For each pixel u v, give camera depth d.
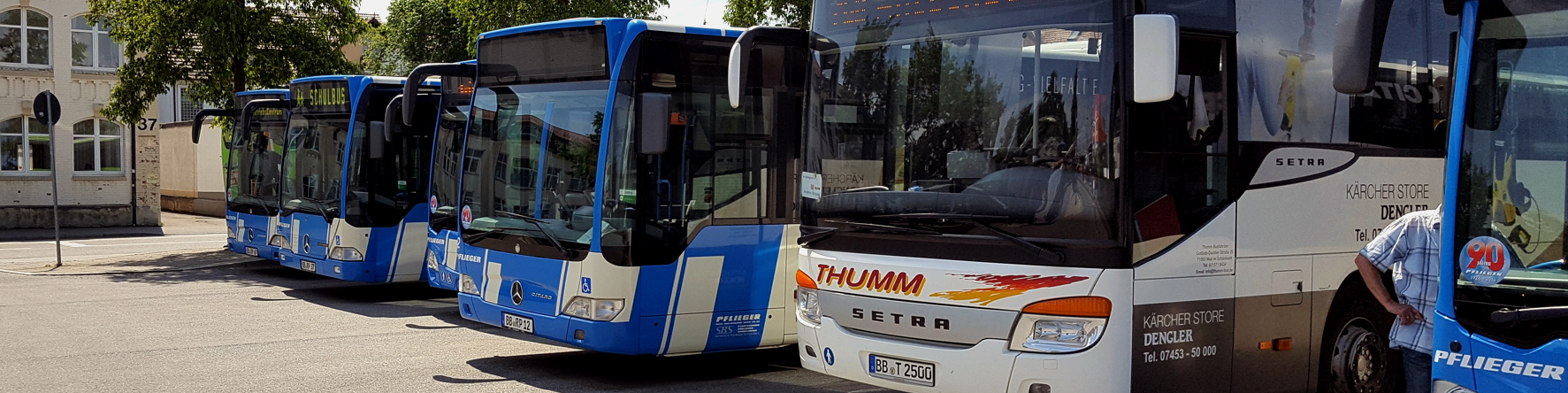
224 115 17.00
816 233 7.16
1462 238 4.70
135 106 20.19
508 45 9.31
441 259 11.09
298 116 15.00
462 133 11.09
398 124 14.03
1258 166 6.50
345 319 12.35
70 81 28.88
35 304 13.31
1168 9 6.13
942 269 6.41
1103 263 5.93
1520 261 4.50
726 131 8.71
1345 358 7.17
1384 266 5.93
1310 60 6.79
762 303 8.88
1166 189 6.09
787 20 16.44
